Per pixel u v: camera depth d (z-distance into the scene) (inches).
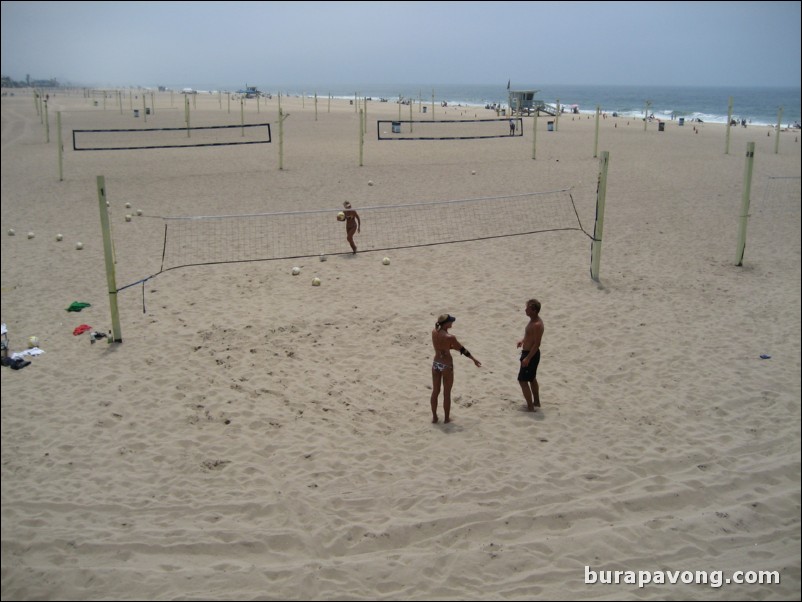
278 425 281.9
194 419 286.0
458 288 465.4
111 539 203.9
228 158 1091.9
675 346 373.1
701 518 220.2
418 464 252.8
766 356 358.6
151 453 259.3
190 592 181.2
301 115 2161.7
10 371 331.9
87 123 1860.2
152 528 210.7
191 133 1557.6
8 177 929.5
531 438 273.6
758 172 991.0
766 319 416.2
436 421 286.8
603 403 307.4
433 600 179.5
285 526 213.5
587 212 703.1
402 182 864.9
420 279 484.1
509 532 211.9
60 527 210.2
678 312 426.9
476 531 211.9
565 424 286.4
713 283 487.5
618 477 244.5
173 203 748.0
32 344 362.6
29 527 210.1
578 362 352.5
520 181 875.4
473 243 583.5
